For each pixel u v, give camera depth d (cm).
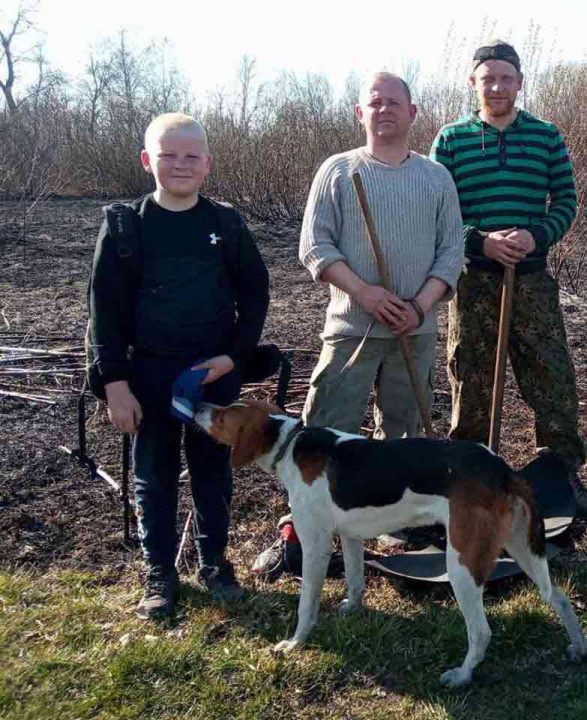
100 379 354
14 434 562
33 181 1745
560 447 457
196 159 344
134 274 352
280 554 403
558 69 1145
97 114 1980
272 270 1142
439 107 1288
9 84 3130
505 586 388
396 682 324
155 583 371
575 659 331
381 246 383
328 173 390
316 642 345
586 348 749
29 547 422
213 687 317
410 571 393
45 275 1079
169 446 373
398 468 324
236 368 375
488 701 312
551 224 429
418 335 396
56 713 303
